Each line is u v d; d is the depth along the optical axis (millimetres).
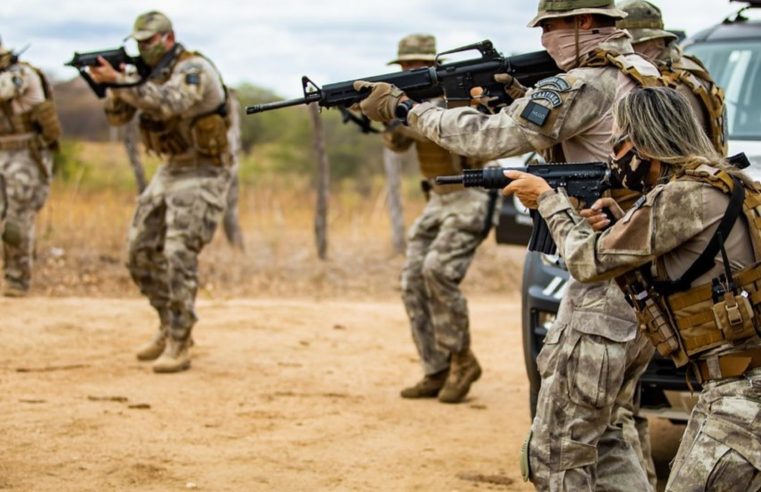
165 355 8047
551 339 4383
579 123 4238
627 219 3695
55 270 12586
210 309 10711
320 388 7754
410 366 8719
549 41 4520
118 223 14812
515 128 4238
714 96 4777
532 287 6156
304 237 16156
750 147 6340
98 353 8531
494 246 15945
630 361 4371
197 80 7578
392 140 7398
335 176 36031
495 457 6191
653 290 3746
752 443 3561
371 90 4613
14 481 5359
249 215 18172
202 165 7941
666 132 3680
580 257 3770
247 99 39656
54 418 6527
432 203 7473
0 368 7855
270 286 13188
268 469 5773
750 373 3635
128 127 13680
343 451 6180
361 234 17266
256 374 8086
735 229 3617
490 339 10094
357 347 9344
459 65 4672
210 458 5918
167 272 8258
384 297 13211
